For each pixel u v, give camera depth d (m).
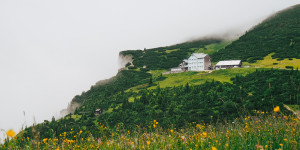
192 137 7.73
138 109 80.94
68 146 7.57
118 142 7.01
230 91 75.38
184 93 90.31
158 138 6.88
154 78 151.25
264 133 7.57
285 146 5.70
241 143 6.21
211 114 49.09
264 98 52.19
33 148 5.10
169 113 60.19
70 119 88.12
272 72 90.31
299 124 7.38
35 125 5.41
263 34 194.50
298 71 83.00
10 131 4.81
